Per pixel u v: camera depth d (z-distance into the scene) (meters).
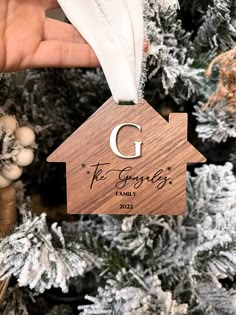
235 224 0.24
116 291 0.23
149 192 0.21
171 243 0.26
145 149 0.21
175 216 0.26
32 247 0.22
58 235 0.23
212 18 0.23
